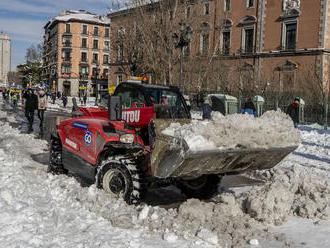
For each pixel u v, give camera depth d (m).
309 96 31.14
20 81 120.56
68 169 8.55
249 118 6.45
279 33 48.03
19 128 18.95
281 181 7.32
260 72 46.72
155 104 7.70
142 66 30.56
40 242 5.09
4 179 7.80
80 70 106.00
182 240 5.47
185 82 33.72
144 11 30.62
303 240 5.66
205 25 52.59
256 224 6.19
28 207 6.22
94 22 106.31
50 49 114.69
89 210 6.50
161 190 8.46
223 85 39.19
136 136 7.04
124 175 6.80
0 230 5.38
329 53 44.16
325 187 7.20
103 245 5.08
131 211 6.42
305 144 17.30
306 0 45.25
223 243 5.48
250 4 51.31
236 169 6.92
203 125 6.10
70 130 8.38
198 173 6.63
